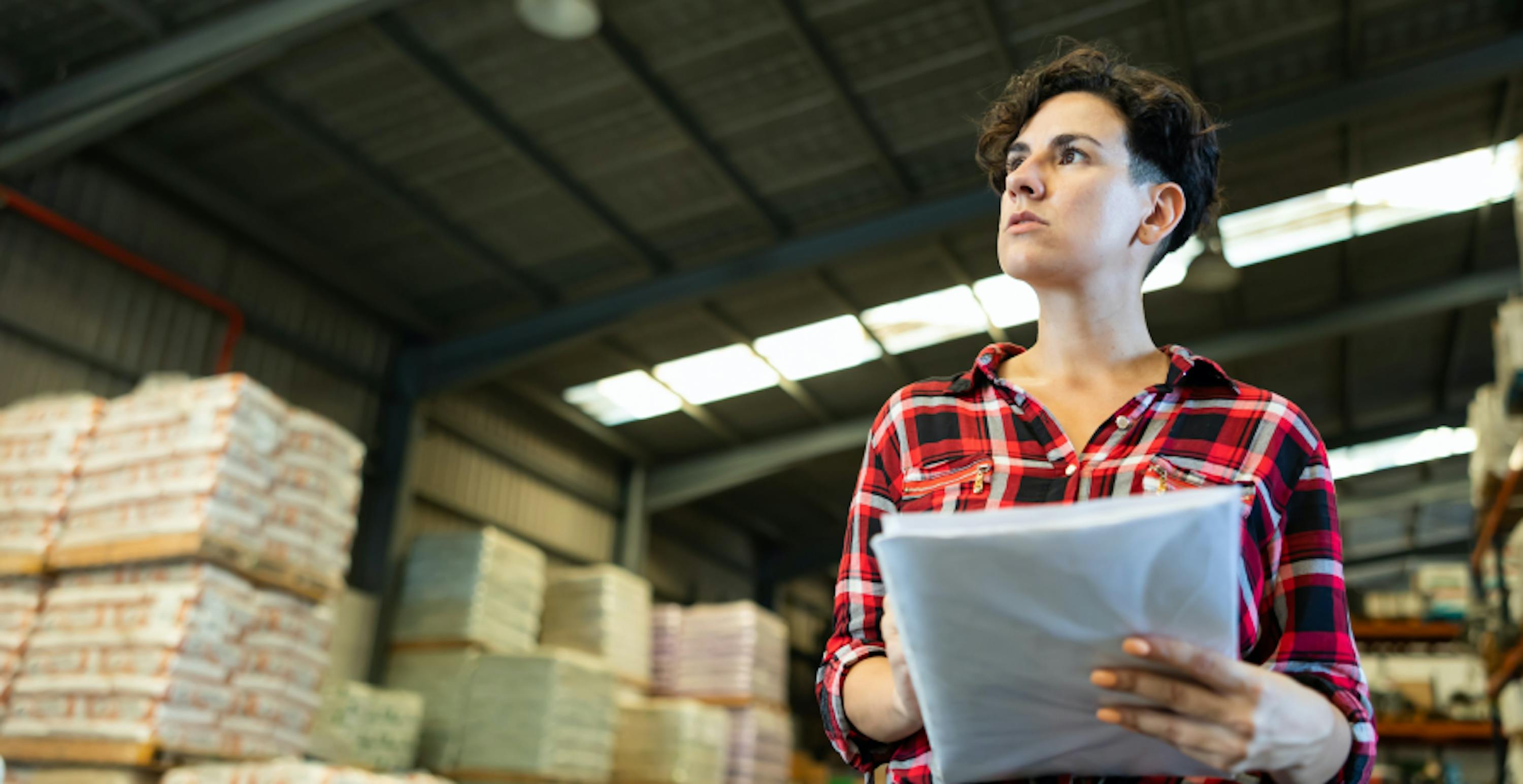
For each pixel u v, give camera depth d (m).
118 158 7.66
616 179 8.46
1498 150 8.90
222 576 5.26
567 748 8.70
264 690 5.52
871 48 7.37
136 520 5.25
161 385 5.89
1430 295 10.71
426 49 7.07
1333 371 12.48
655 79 7.46
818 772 12.37
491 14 6.79
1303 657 1.02
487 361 9.89
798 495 14.19
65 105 6.74
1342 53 7.83
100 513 5.36
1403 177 9.21
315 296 9.29
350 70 7.17
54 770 5.00
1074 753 0.94
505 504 10.96
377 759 8.13
